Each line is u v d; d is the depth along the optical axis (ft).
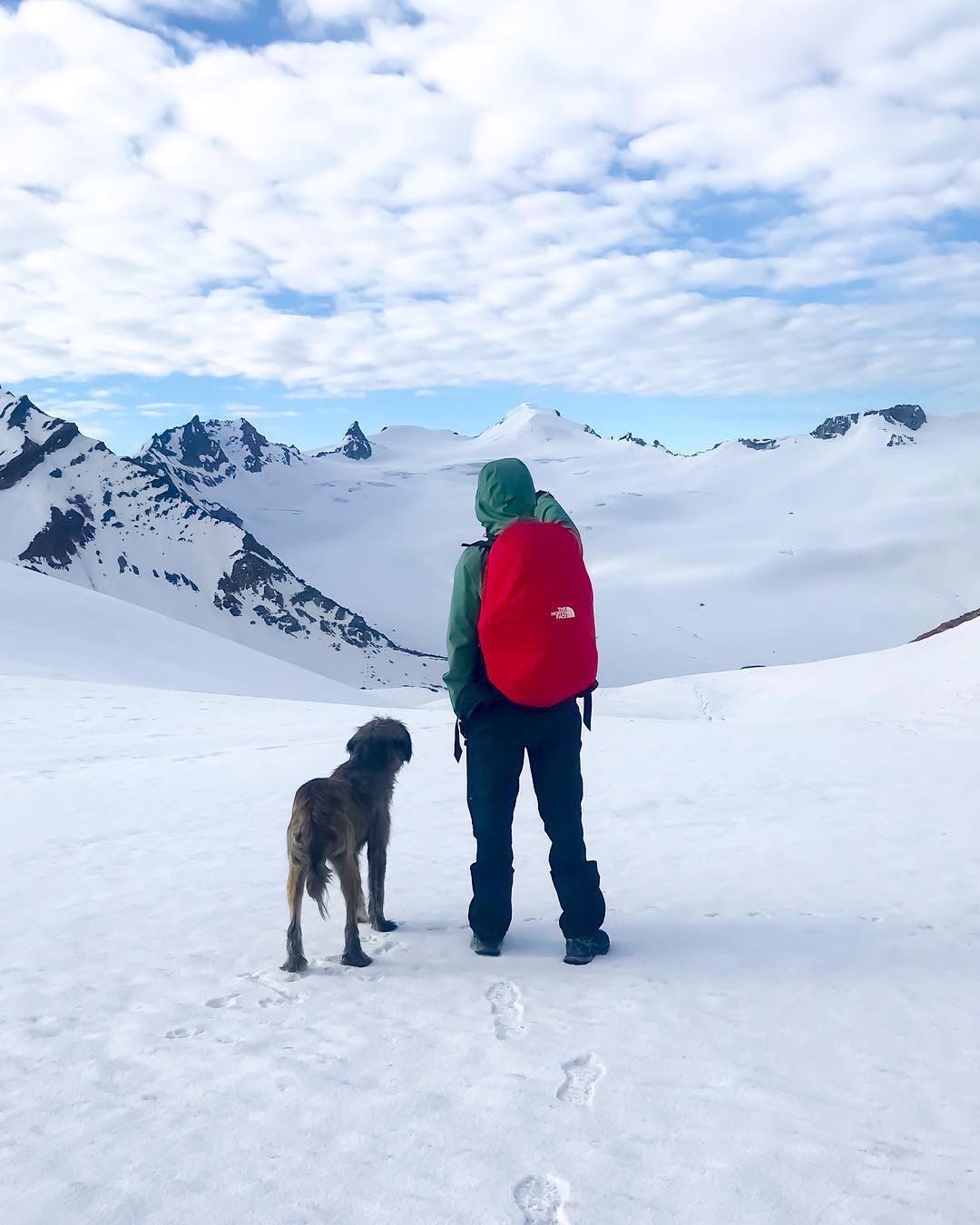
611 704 179.93
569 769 14.92
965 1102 9.66
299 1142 9.00
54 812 31.96
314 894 14.40
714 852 23.45
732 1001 12.76
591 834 26.13
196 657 214.69
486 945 15.21
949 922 16.80
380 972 14.56
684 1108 9.54
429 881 21.01
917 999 12.78
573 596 14.06
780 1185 8.05
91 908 19.16
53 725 66.13
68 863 23.79
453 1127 9.22
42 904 19.67
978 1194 7.89
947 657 148.77
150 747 54.19
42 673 136.46
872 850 23.39
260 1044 11.61
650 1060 10.78
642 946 15.58
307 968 14.79
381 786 16.48
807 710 142.41
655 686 204.33
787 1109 9.50
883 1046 11.12
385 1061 10.94
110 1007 13.15
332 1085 10.28
